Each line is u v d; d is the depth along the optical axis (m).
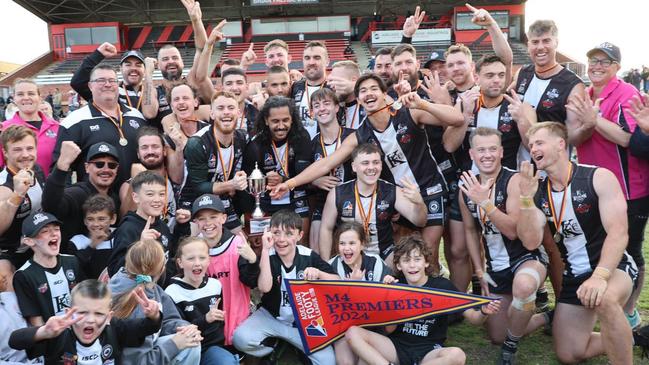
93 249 4.70
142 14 34.09
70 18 34.53
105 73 5.58
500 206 4.71
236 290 4.66
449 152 5.55
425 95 6.33
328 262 4.77
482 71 5.32
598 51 5.20
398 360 4.30
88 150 5.51
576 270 4.43
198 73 7.04
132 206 4.91
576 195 4.32
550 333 5.02
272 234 4.60
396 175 5.40
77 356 3.48
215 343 4.41
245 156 5.73
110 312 3.54
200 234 4.81
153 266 4.02
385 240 5.18
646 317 5.32
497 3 33.25
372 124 5.33
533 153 4.36
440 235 5.36
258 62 33.28
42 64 33.91
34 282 4.07
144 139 5.14
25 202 4.84
